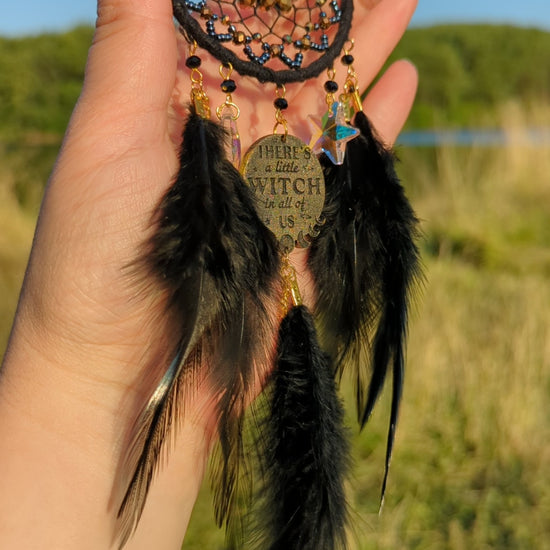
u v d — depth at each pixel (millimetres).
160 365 205
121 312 211
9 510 195
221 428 215
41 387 211
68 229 213
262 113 288
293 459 222
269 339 225
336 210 247
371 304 250
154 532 219
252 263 212
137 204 214
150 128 219
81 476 206
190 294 195
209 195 203
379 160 253
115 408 214
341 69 302
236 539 231
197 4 229
